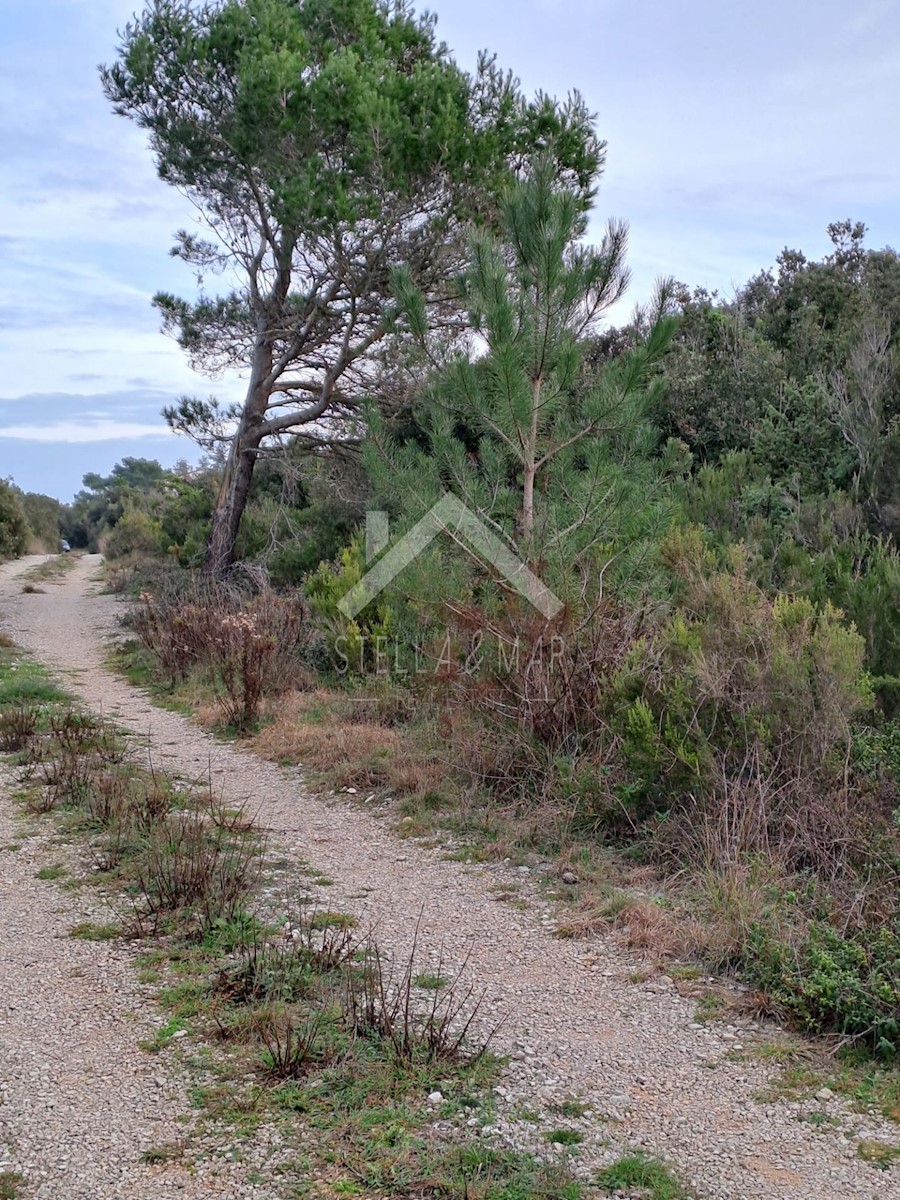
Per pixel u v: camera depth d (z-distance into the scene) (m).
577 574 8.02
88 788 7.59
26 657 15.20
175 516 31.52
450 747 8.26
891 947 4.34
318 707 10.62
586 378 9.80
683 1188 3.04
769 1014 4.29
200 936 4.95
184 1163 3.10
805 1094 3.66
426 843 6.73
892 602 8.32
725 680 6.50
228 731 10.32
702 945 4.91
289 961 4.57
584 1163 3.16
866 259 25.70
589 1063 3.85
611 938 5.14
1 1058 3.73
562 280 8.02
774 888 5.16
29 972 4.52
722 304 24.09
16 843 6.42
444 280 16.05
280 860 6.30
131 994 4.30
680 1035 4.11
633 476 8.34
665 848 6.05
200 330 19.45
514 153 16.48
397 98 15.91
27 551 50.31
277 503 22.38
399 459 9.09
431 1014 4.11
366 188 15.77
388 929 5.21
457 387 8.46
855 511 11.70
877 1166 3.20
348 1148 3.19
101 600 24.61
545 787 7.12
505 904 5.64
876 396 13.44
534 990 4.52
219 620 13.34
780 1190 3.06
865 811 5.62
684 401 16.95
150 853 6.08
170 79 16.77
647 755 6.36
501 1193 2.98
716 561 9.49
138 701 12.10
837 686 6.29
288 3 17.94
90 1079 3.59
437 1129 3.32
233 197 17.61
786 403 15.62
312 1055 3.76
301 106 15.42
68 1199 2.90
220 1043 3.87
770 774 5.98
